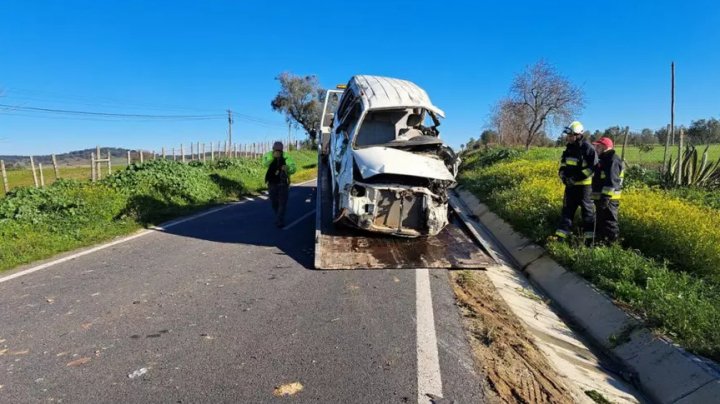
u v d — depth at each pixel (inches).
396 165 268.8
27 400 119.9
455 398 124.1
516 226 337.7
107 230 338.6
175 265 251.1
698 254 226.1
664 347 155.0
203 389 125.2
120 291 206.8
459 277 233.9
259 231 349.7
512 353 153.0
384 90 317.1
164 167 585.3
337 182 308.3
